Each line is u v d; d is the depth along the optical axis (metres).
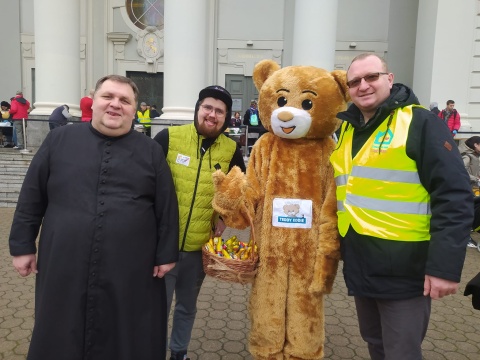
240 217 2.38
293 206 2.35
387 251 1.92
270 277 2.37
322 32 10.16
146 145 2.18
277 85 2.46
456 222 1.77
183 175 2.53
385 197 1.95
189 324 2.72
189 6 9.73
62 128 2.15
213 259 2.28
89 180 2.01
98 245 1.96
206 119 2.48
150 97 15.26
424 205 1.92
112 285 1.97
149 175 2.12
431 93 11.20
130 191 2.07
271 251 2.37
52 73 11.08
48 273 1.95
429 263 1.80
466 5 10.98
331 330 3.47
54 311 1.93
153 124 9.83
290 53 14.40
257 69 2.74
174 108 9.93
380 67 2.00
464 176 1.82
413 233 1.91
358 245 2.03
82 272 1.94
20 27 15.02
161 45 14.91
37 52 11.19
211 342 3.23
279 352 2.41
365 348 3.18
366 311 2.32
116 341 1.99
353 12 14.12
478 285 2.17
